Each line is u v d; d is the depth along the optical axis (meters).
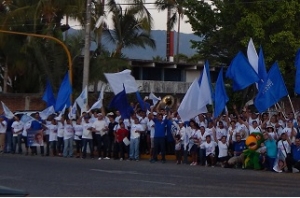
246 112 25.86
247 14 37.09
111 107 28.95
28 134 30.36
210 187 17.59
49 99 32.00
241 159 24.42
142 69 51.47
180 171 22.70
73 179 19.42
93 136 28.69
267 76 24.36
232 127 25.03
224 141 24.97
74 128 29.30
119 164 25.48
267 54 36.59
